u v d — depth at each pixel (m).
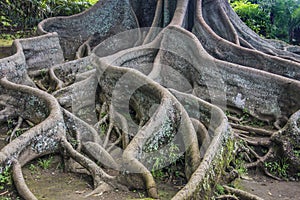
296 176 7.89
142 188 6.19
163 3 12.22
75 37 12.85
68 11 15.62
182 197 5.32
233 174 7.04
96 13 13.05
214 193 6.28
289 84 9.27
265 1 21.88
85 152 7.38
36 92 8.15
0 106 8.51
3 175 6.13
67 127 7.75
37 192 6.16
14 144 6.49
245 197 6.49
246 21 19.61
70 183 6.56
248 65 10.70
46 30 12.57
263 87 9.56
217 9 12.30
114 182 6.35
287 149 8.02
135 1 12.95
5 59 9.32
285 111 9.28
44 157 7.07
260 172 7.95
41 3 15.27
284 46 15.04
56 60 11.55
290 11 21.02
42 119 7.79
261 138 8.76
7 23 15.05
